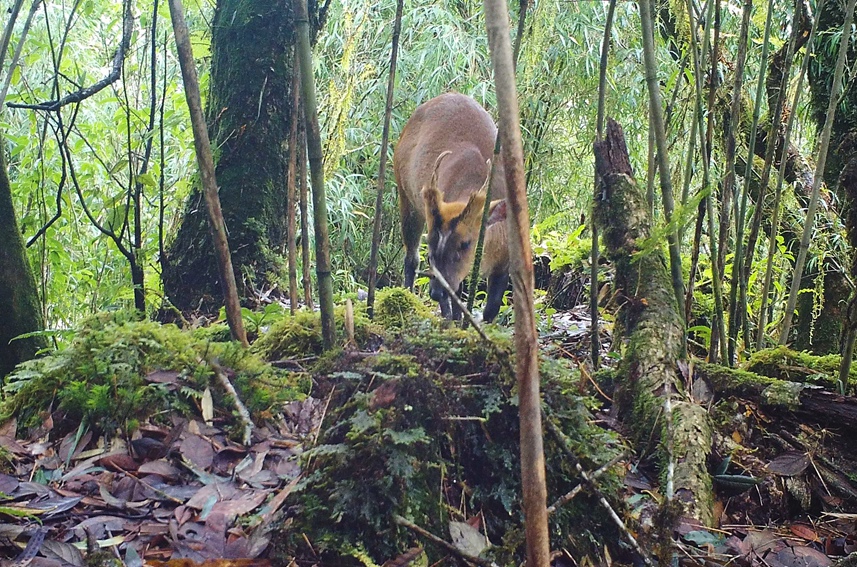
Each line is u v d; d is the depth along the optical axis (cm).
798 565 194
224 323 330
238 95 402
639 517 196
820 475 232
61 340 374
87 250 483
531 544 113
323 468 178
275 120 407
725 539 201
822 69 411
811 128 511
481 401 192
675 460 220
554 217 524
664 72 570
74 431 213
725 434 245
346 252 682
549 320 390
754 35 513
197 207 401
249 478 196
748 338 302
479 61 662
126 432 209
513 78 104
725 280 391
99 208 406
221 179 400
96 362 221
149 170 420
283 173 416
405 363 194
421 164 489
